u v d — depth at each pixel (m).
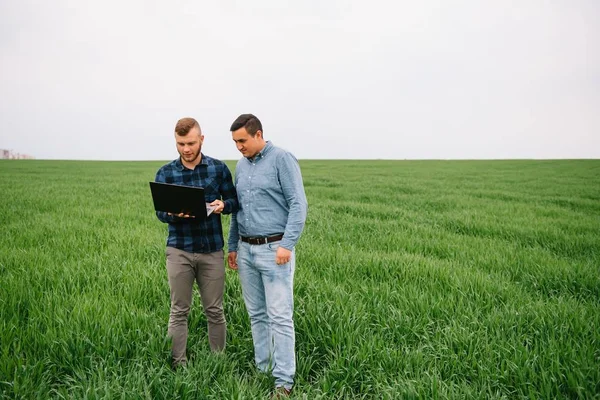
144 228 8.30
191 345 3.61
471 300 4.48
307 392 2.93
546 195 16.62
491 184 22.05
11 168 34.75
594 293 4.90
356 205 12.51
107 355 3.17
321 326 3.73
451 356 3.23
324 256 6.10
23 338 3.31
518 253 6.61
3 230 7.59
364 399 2.92
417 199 14.64
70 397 2.65
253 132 2.97
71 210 10.41
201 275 3.30
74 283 4.63
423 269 5.44
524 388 2.87
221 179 3.41
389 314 4.00
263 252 3.07
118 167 40.00
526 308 4.16
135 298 4.31
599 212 11.99
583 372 2.99
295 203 2.99
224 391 2.76
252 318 3.33
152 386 2.80
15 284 4.46
